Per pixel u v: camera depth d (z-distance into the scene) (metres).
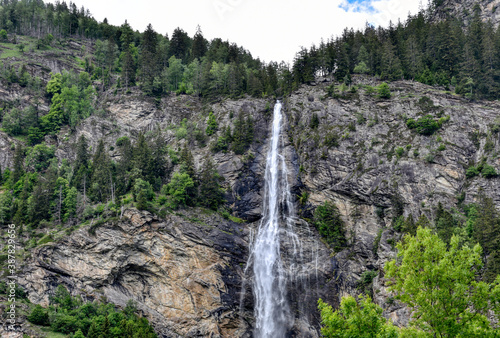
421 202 89.75
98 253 86.19
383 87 110.88
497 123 96.62
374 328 32.56
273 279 91.19
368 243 89.56
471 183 90.38
